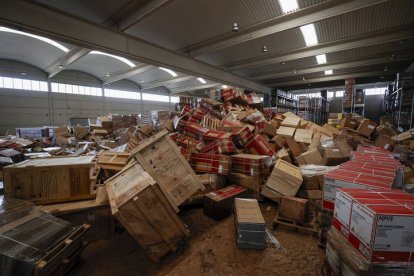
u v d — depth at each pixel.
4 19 3.86
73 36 4.80
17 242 1.53
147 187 1.87
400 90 7.62
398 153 4.29
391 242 1.22
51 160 2.59
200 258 2.07
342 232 1.53
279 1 5.00
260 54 8.59
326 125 6.40
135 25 6.09
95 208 2.32
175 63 7.44
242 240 2.20
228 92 6.38
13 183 2.18
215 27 6.24
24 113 12.04
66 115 13.61
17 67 11.72
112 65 11.92
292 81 13.61
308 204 2.64
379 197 1.45
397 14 5.51
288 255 2.11
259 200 3.31
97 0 4.86
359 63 9.45
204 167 3.39
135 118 8.78
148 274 1.86
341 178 1.95
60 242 1.65
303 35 6.85
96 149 5.40
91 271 1.89
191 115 4.62
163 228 2.01
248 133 3.90
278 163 3.34
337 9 4.95
